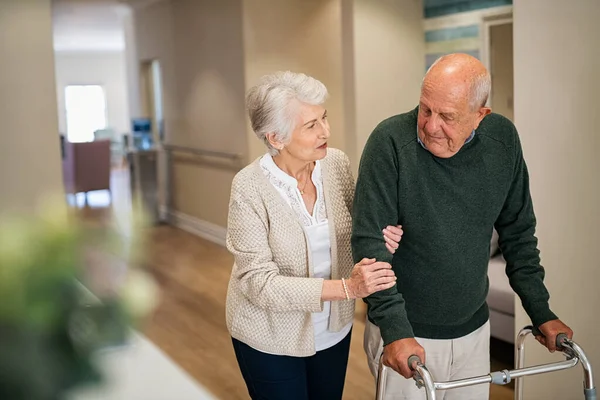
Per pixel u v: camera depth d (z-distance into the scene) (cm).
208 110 739
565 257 253
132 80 980
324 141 186
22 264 38
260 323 195
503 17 461
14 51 496
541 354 267
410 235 183
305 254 192
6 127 499
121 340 39
